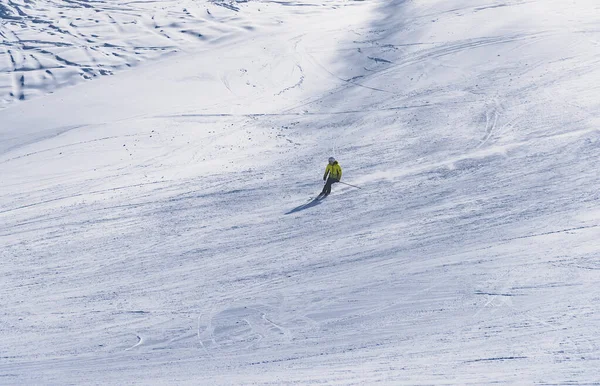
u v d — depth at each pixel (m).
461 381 13.71
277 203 32.94
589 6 65.06
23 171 40.41
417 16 67.88
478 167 34.88
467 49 57.34
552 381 13.18
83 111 50.22
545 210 27.48
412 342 16.97
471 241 25.11
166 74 56.88
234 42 64.25
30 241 29.50
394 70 55.44
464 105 46.28
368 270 23.52
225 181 36.91
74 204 34.44
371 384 14.09
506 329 16.94
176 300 22.34
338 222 29.53
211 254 26.84
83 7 73.75
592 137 36.72
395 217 29.31
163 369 17.06
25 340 19.78
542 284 19.92
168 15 71.62
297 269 24.47
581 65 50.47
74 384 16.36
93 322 20.91
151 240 28.91
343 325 19.00
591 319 16.81
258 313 20.67
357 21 69.19
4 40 63.97
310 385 14.41
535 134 38.84
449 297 19.97
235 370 16.45
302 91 53.62
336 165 33.03
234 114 49.19
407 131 43.16
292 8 75.31
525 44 56.50
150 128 46.69
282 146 43.12
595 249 22.38
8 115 50.38
